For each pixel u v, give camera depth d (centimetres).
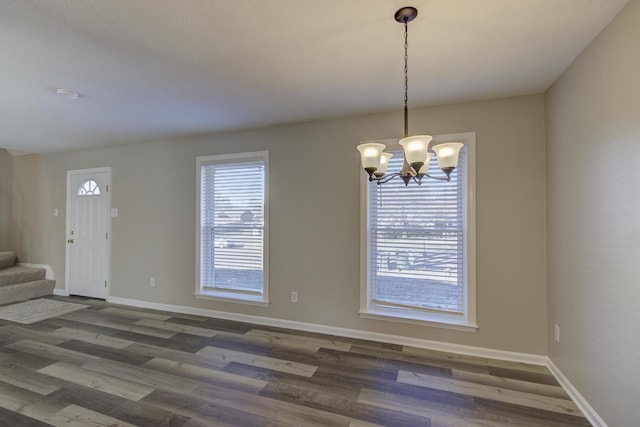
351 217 325
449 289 295
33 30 178
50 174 503
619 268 165
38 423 189
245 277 375
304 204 343
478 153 281
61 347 298
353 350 291
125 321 371
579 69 205
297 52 204
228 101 284
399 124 308
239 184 379
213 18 168
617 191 166
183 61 215
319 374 248
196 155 398
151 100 281
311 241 340
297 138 347
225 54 206
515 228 271
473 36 186
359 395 220
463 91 263
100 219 462
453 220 293
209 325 357
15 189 532
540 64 218
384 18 169
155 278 421
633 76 153
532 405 210
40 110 306
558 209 238
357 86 254
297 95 271
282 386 231
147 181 427
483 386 232
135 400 213
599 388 184
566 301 226
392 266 313
